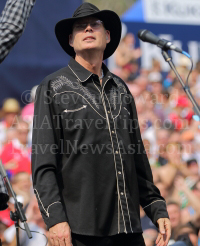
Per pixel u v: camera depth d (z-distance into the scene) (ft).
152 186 40.96
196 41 98.43
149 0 96.89
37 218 69.51
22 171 74.95
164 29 97.30
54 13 83.46
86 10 41.04
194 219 71.20
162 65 96.12
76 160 36.99
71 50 44.01
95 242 36.37
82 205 36.19
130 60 94.94
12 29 32.30
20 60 82.53
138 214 38.42
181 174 80.18
